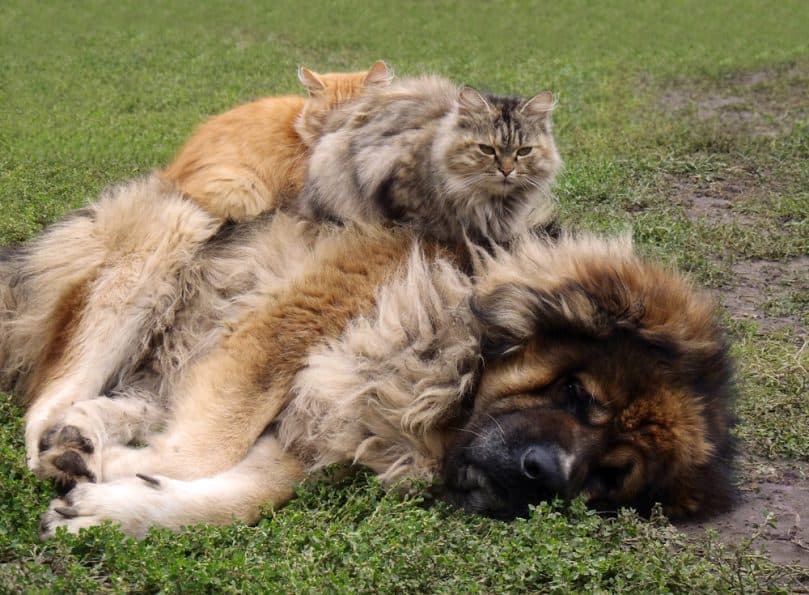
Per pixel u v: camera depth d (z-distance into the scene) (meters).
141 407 6.20
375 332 5.86
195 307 6.62
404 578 4.49
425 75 7.86
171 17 23.81
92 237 6.59
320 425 5.72
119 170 11.16
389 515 5.08
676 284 5.82
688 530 5.44
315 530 4.84
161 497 5.11
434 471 5.72
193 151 8.35
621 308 5.46
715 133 13.30
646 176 11.84
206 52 20.22
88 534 4.53
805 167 12.12
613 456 5.36
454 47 21.78
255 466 5.59
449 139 6.88
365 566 4.49
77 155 11.77
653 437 5.35
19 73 17.33
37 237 6.95
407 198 6.72
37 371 6.60
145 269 6.52
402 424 5.70
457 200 6.84
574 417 5.37
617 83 17.75
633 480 5.41
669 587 4.66
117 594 4.13
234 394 5.68
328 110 8.47
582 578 4.66
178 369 6.46
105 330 6.40
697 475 5.45
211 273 6.62
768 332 8.09
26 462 5.34
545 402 5.45
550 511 5.12
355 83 9.37
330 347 5.83
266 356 5.80
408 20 24.70
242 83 17.22
